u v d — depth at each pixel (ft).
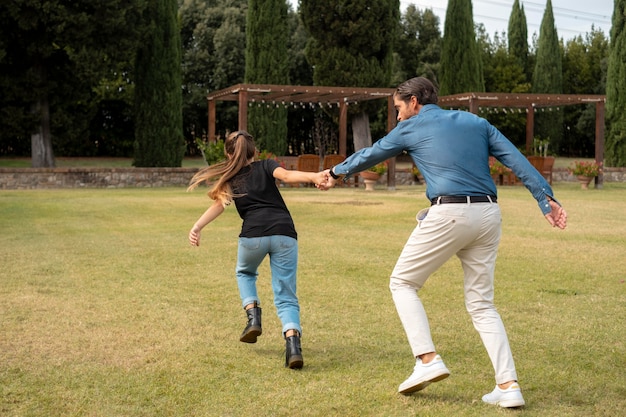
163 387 12.18
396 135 12.07
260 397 11.72
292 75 138.10
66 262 25.27
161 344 14.92
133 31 76.28
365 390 12.08
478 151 11.69
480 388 12.23
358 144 88.28
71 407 11.17
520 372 13.14
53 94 80.07
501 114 135.74
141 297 19.60
